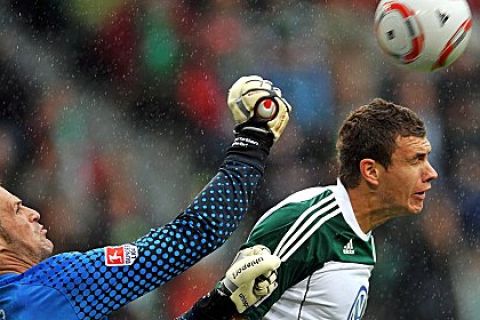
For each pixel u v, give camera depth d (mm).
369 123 12414
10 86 31828
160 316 28219
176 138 32812
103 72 33156
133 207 31109
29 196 30516
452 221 32531
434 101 34625
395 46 14641
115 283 9266
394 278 31344
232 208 9562
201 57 34062
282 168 32344
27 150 31156
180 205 31734
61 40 33000
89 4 33500
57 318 9211
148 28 33875
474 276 32031
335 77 34531
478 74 35000
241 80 9969
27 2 32750
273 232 12008
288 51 34625
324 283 12086
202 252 9461
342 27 35125
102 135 32156
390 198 12461
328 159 33031
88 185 31031
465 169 33750
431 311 31438
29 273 9406
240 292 9938
